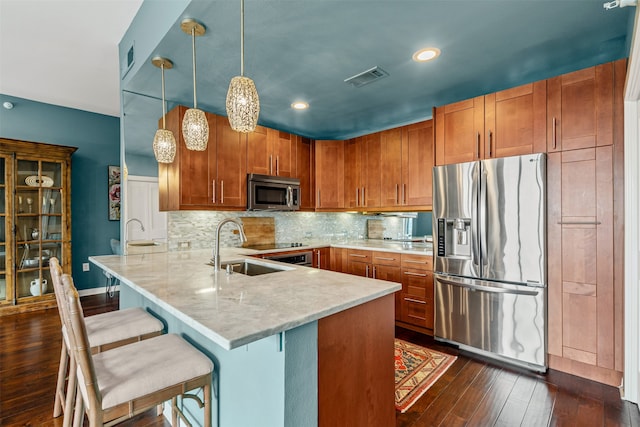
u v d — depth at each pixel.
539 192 2.29
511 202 2.41
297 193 3.84
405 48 2.10
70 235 4.03
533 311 2.32
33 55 2.91
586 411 1.83
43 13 2.30
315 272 1.90
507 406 1.89
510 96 2.48
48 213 3.88
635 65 1.59
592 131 2.13
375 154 3.84
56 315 3.61
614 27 1.88
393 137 3.65
